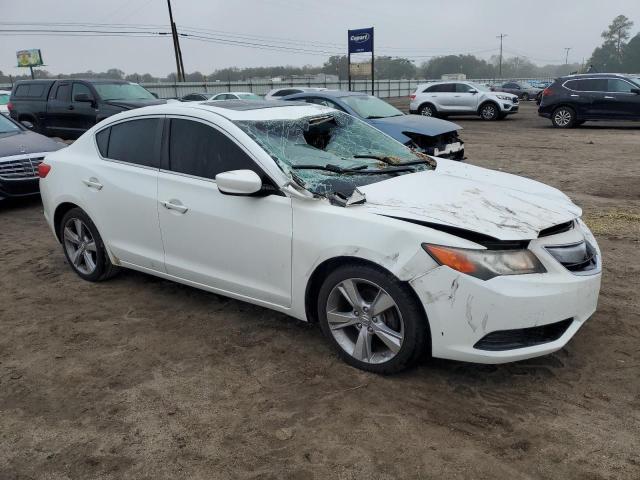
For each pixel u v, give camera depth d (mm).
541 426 2891
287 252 3527
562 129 18750
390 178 3820
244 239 3721
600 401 3092
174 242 4168
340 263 3406
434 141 9188
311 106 4613
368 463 2656
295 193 3449
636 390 3186
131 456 2770
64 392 3344
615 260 5402
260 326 4133
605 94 18031
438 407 3076
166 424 3008
